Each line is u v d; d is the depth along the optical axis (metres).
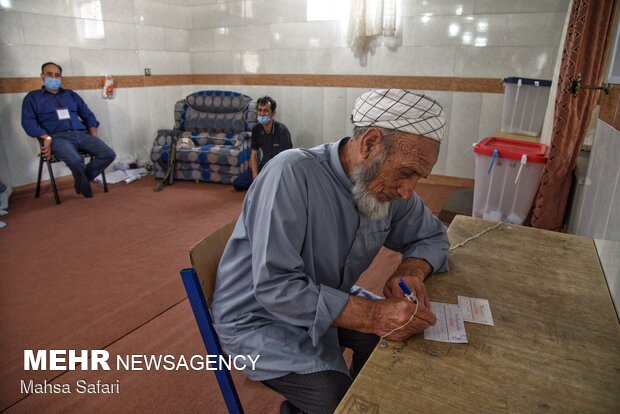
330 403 0.97
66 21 4.43
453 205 3.28
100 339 2.04
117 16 4.93
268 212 0.97
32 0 4.12
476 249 1.30
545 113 2.96
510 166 2.16
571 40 1.89
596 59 1.87
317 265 1.07
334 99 5.07
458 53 4.34
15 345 2.00
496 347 0.84
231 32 5.55
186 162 4.88
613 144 1.32
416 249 1.17
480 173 2.28
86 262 2.84
